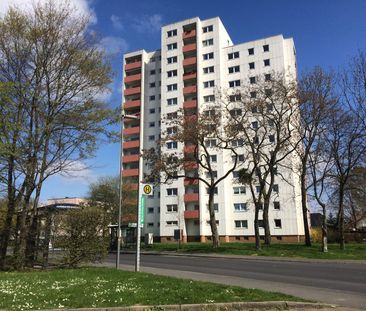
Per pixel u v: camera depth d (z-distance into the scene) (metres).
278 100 35.66
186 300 9.75
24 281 13.07
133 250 42.69
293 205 62.28
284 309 9.48
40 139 19.38
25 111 19.31
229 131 36.25
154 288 11.39
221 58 74.12
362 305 10.13
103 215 19.62
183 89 75.12
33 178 19.45
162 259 29.14
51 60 19.91
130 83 84.12
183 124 37.03
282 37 70.75
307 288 13.17
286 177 62.19
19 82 18.83
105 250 19.48
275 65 70.12
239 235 66.62
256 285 13.89
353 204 48.53
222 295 10.35
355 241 51.22
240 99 37.50
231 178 67.88
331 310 9.42
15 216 19.86
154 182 38.50
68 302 9.46
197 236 68.12
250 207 66.31
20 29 19.59
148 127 80.25
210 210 37.88
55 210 19.11
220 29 75.56
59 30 20.11
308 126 35.03
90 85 20.69
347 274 17.72
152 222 73.81
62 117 20.08
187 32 76.94
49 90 19.95
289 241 61.94
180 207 69.25
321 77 34.81
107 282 12.67
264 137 37.38
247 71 71.94
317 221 69.00
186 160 37.56
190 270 20.08
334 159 34.09
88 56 20.58
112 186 66.31
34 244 19.11
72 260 18.70
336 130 33.91
